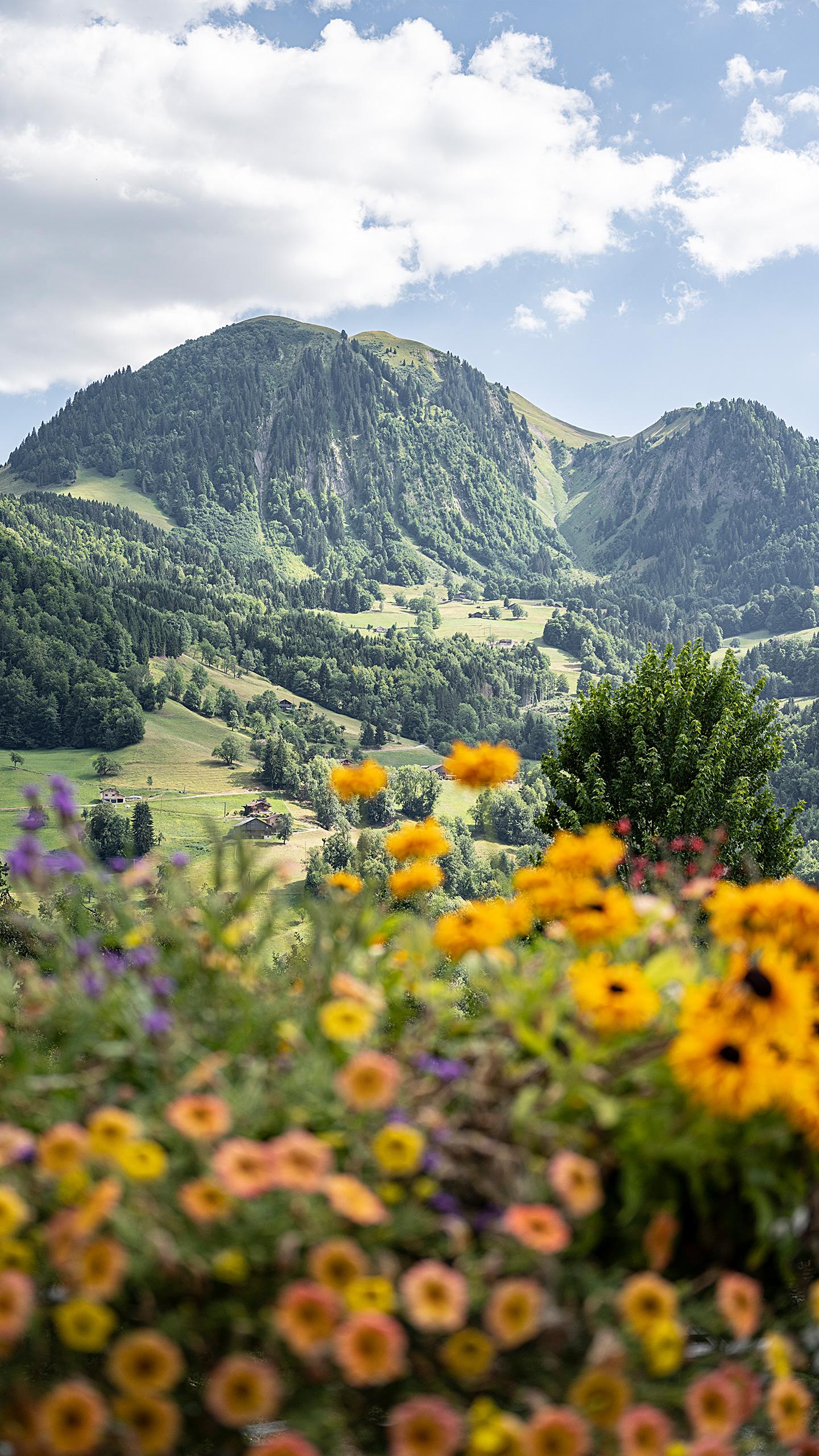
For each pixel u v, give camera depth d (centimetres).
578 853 249
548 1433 149
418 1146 170
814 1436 199
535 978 228
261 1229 162
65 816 218
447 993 240
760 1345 193
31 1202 176
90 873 216
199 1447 176
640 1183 183
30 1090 186
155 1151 165
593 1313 168
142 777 17850
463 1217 182
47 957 210
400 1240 169
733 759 1798
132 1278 164
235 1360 152
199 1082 182
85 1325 152
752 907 225
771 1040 175
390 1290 155
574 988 200
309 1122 185
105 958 210
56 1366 180
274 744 18162
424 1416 150
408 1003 257
